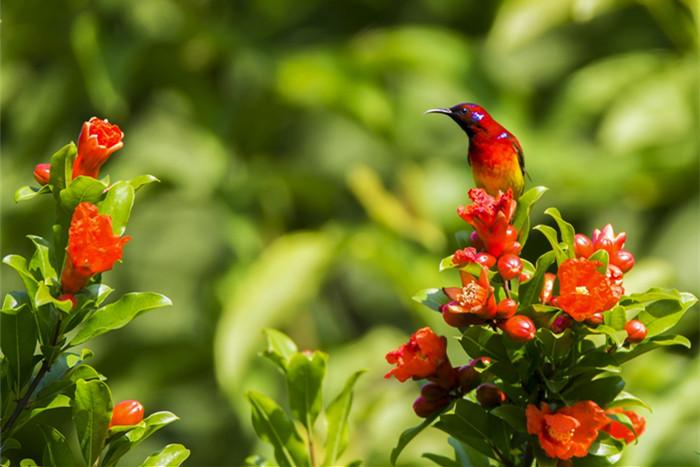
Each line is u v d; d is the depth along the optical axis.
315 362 2.13
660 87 3.74
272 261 3.53
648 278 3.56
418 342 2.05
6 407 2.03
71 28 3.67
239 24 3.95
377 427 3.63
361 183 3.90
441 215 4.04
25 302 2.04
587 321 2.02
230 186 3.94
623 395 2.04
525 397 2.04
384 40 3.78
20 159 3.93
